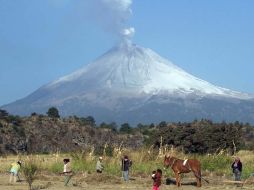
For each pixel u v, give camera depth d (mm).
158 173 53656
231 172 77188
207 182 66062
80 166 76625
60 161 81938
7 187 60094
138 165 76250
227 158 82125
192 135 128875
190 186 62219
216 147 126688
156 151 84062
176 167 61938
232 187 61625
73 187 60594
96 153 87312
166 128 132375
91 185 62938
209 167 79438
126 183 65188
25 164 71938
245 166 76625
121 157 79375
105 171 74562
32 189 58625
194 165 61625
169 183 65625
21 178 70875
